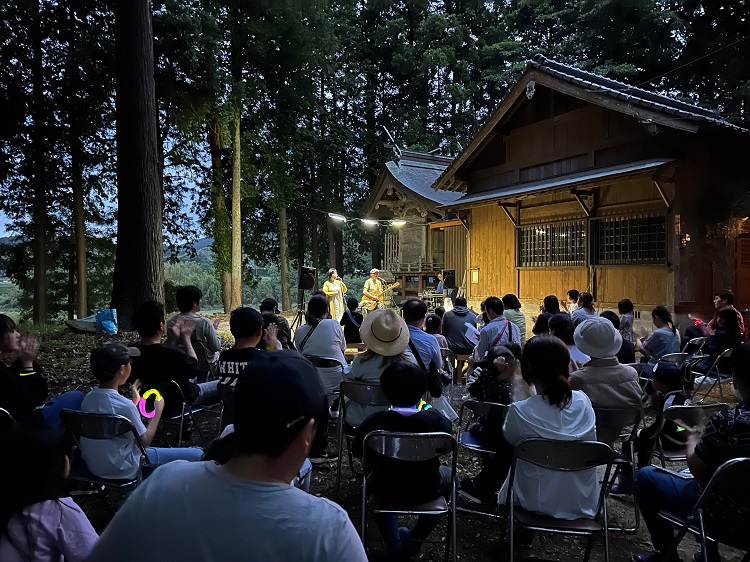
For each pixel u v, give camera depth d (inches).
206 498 43.2
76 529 74.2
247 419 45.0
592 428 115.0
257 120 912.9
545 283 489.1
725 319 255.8
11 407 127.9
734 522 95.0
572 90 430.9
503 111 503.5
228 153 880.9
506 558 126.3
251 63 843.4
